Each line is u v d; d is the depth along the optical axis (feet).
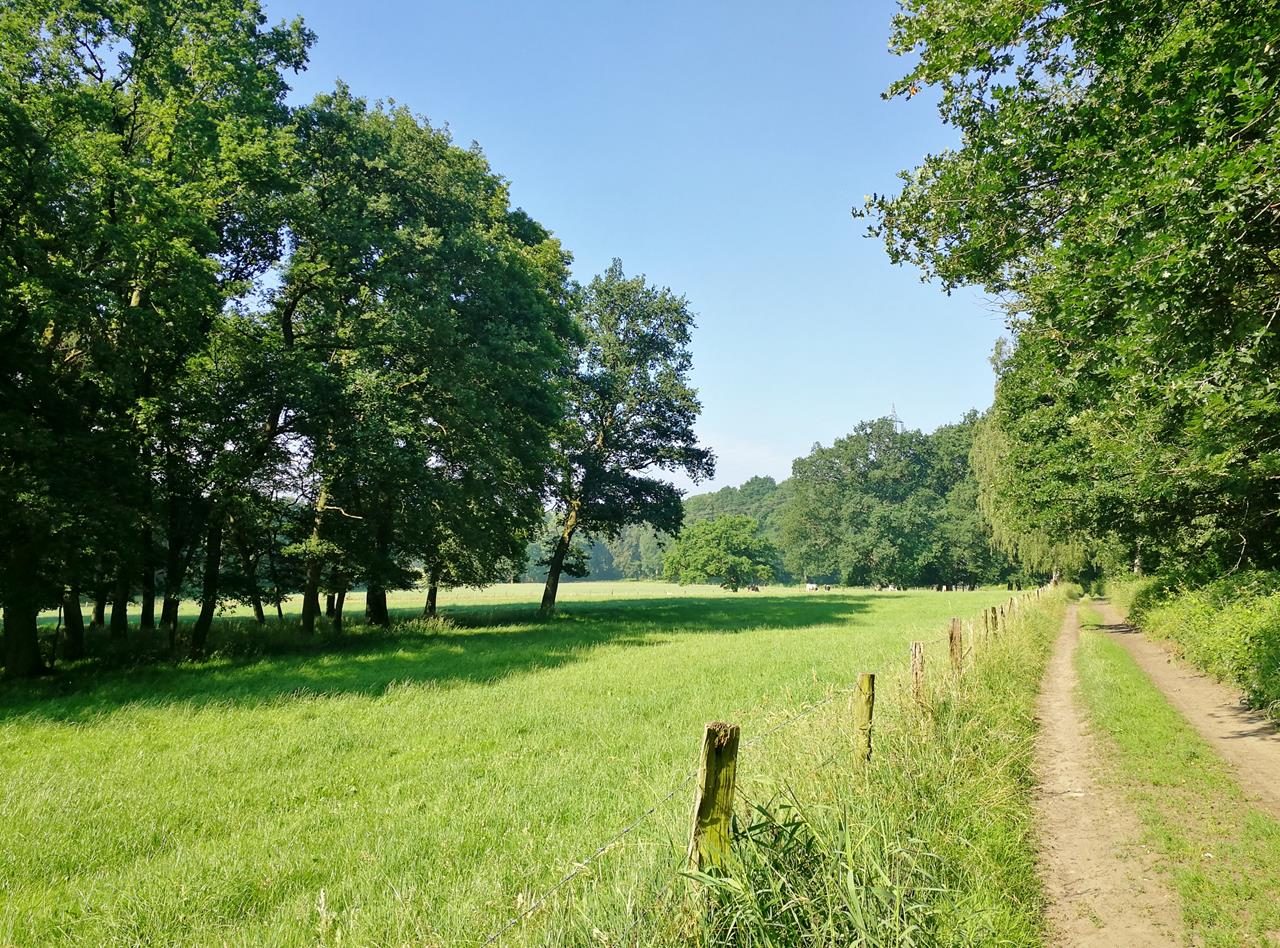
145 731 36.11
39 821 22.74
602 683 49.37
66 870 19.54
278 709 41.52
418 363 78.13
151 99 59.52
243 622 96.78
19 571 52.60
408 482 75.36
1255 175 18.43
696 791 11.33
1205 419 23.30
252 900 17.20
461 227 81.35
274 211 67.15
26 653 54.95
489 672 55.62
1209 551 69.00
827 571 350.43
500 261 84.17
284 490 75.87
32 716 39.42
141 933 15.61
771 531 524.93
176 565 67.87
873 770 18.30
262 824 22.63
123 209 55.06
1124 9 23.20
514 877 16.72
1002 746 24.84
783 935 10.84
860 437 355.77
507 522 102.99
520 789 25.30
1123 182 22.89
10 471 49.24
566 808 22.89
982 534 287.28
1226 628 41.98
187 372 66.33
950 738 22.77
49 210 50.44
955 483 342.03
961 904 13.73
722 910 10.71
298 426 71.26
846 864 12.07
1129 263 21.95
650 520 138.62
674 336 142.61
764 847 12.17
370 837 20.94
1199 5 21.09
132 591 76.64
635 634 90.74
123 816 23.40
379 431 68.54
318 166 77.20
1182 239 20.63
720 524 331.57
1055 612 102.73
